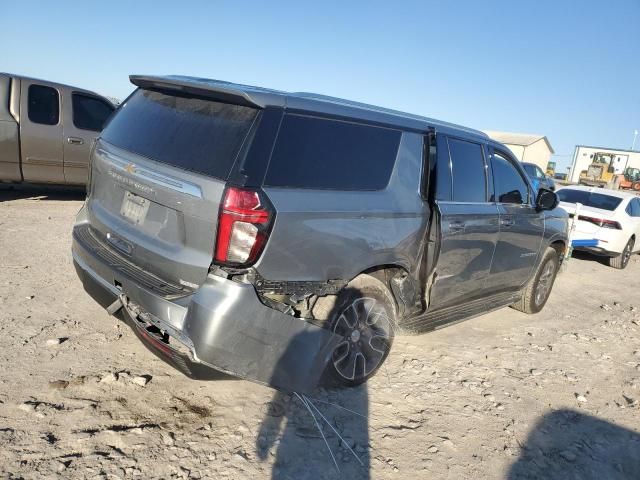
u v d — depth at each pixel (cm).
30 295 473
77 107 924
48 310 445
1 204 866
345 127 351
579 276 920
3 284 491
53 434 289
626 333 606
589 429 376
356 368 376
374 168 368
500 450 336
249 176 291
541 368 470
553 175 6041
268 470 286
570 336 566
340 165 344
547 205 543
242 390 359
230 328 288
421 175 404
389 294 385
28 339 390
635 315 695
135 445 289
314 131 329
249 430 316
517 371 457
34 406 310
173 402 335
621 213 1012
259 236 289
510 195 519
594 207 1042
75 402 320
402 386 398
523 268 558
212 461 285
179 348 296
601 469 332
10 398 316
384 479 293
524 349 511
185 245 300
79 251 367
